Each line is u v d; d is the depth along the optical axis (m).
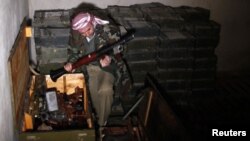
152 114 3.82
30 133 2.98
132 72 4.33
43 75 4.11
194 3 5.40
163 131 3.41
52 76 3.70
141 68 4.34
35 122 3.56
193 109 4.65
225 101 4.94
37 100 3.82
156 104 3.71
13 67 3.03
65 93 4.19
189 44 4.31
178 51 4.33
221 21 5.64
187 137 2.84
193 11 4.91
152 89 3.88
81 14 3.57
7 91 2.86
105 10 4.82
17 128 3.09
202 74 4.59
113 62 3.83
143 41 4.20
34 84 4.03
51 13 4.72
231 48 5.86
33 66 4.68
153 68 4.38
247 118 4.55
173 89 4.55
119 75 3.95
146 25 4.22
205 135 4.16
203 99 4.75
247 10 5.62
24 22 3.92
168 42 4.24
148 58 4.31
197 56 4.48
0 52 2.60
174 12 4.84
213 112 4.63
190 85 4.59
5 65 2.80
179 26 4.52
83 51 3.80
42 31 4.13
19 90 3.34
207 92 4.70
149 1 5.23
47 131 3.02
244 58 5.97
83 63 3.62
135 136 3.98
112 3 5.07
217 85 5.45
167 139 3.29
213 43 4.45
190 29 4.45
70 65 3.65
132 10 4.88
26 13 4.48
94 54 3.58
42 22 4.36
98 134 3.83
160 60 4.33
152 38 4.21
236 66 6.00
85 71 4.20
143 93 4.18
